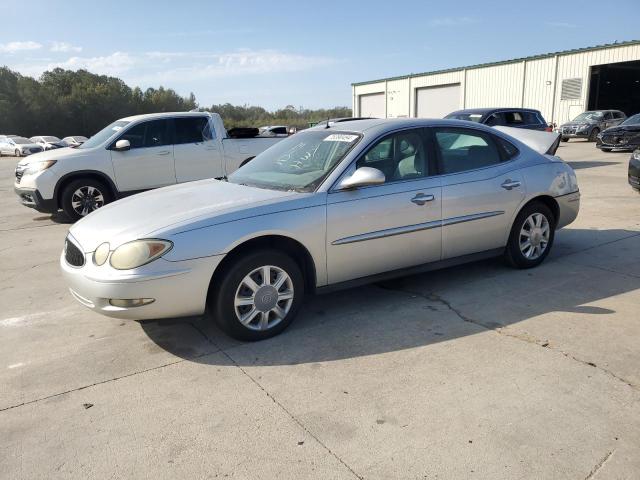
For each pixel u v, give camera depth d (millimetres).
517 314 4184
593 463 2439
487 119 14906
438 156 4562
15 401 3145
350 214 4020
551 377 3201
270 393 3141
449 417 2828
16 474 2504
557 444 2580
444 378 3236
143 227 3559
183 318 3605
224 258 3637
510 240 5105
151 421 2895
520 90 32094
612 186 10688
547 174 5215
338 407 2965
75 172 8695
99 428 2848
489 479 2359
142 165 9141
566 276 5059
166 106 81812
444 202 4484
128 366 3545
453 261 4723
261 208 3742
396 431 2725
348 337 3871
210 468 2498
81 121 69625
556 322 4004
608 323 3949
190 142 9547
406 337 3836
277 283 3848
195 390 3203
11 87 66312
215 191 4258
